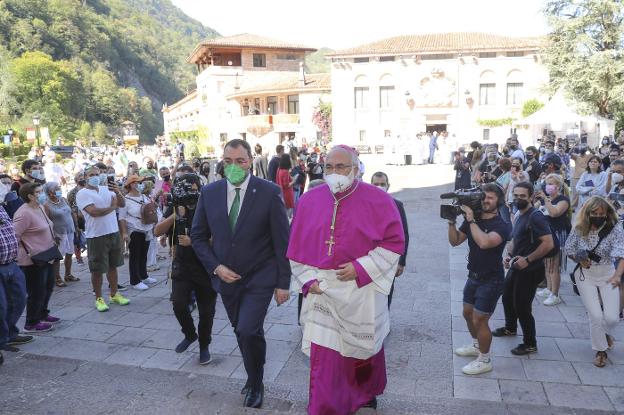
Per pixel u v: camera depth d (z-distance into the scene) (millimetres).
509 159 9836
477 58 37594
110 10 138125
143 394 4543
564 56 34125
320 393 3682
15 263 5426
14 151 42938
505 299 5480
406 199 16672
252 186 4312
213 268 4285
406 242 5324
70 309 6844
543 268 4961
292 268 3896
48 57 88188
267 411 4223
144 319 6438
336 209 3744
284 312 6586
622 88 31328
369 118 39688
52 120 81062
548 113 24438
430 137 28688
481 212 4516
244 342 4176
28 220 5879
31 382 4793
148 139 105125
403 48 38500
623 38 33094
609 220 4758
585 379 4625
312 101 44312
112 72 107750
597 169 9234
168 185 10305
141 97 114625
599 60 32219
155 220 7863
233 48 53281
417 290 7410
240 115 52188
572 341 5465
